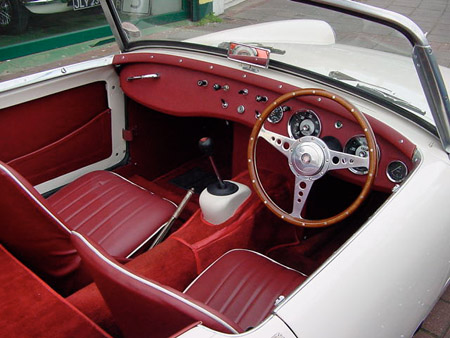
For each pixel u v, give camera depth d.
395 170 1.80
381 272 1.38
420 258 1.53
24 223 1.57
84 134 2.49
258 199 2.15
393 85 2.01
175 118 2.91
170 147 2.97
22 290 1.51
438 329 2.25
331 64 2.12
